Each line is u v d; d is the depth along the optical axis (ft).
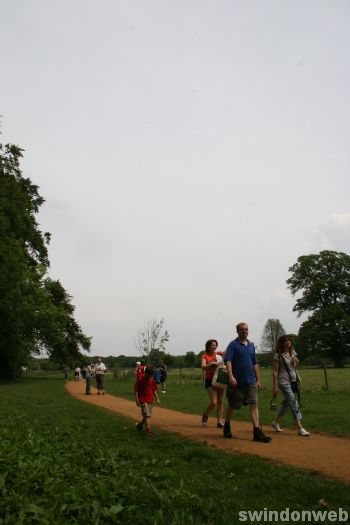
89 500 16.55
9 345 145.28
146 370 36.04
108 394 86.63
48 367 290.35
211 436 33.37
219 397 38.65
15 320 133.49
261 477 21.54
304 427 37.42
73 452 25.04
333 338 213.87
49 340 167.94
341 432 33.91
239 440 31.53
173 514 16.48
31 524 14.39
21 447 23.45
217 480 21.47
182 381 123.34
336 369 197.16
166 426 39.34
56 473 19.36
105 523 15.35
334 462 24.48
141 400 35.94
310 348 219.20
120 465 22.66
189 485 20.22
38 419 41.68
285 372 34.73
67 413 49.26
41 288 168.35
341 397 59.31
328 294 230.07
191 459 25.64
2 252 110.32
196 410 52.85
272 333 304.09
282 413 35.60
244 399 31.99
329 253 230.68
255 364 32.53
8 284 114.52
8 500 15.51
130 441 31.86
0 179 112.37
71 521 15.17
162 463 24.50
